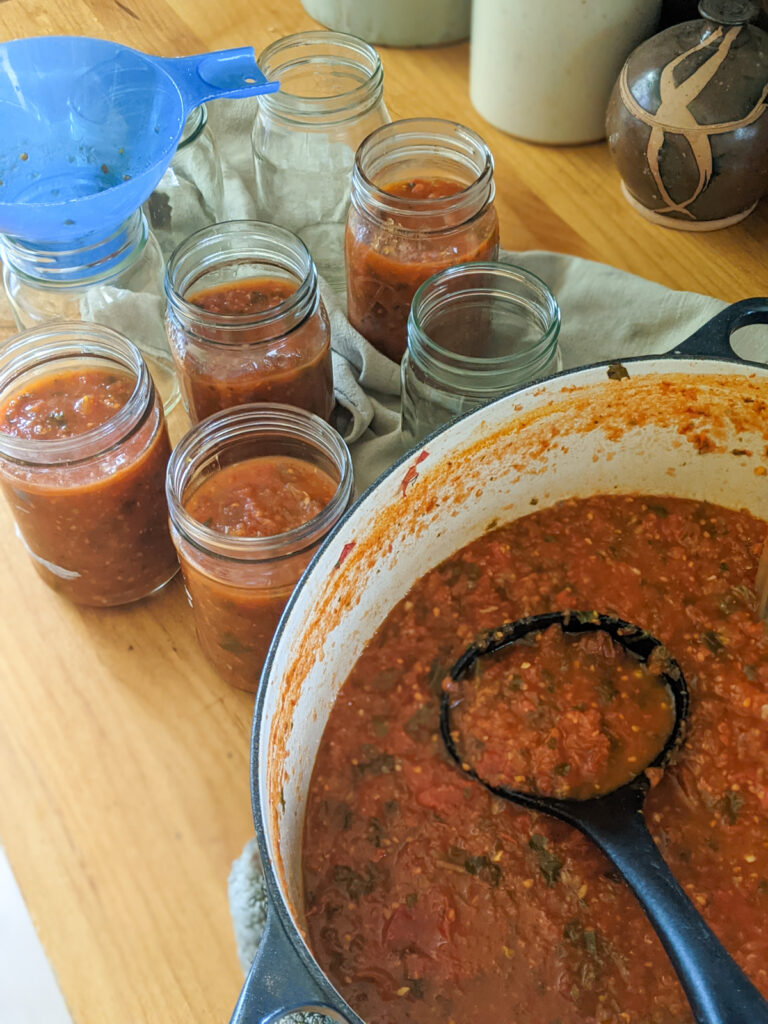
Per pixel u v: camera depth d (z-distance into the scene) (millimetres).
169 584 1035
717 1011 636
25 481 894
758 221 1285
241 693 964
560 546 938
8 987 1000
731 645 872
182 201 1240
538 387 838
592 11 1208
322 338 1020
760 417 875
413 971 720
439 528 899
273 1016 533
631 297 1171
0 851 907
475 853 766
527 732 816
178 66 1067
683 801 788
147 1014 793
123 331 1114
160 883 854
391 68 1482
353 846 775
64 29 1516
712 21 1120
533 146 1380
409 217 1032
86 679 973
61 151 1108
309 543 838
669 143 1149
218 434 907
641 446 926
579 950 723
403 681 857
